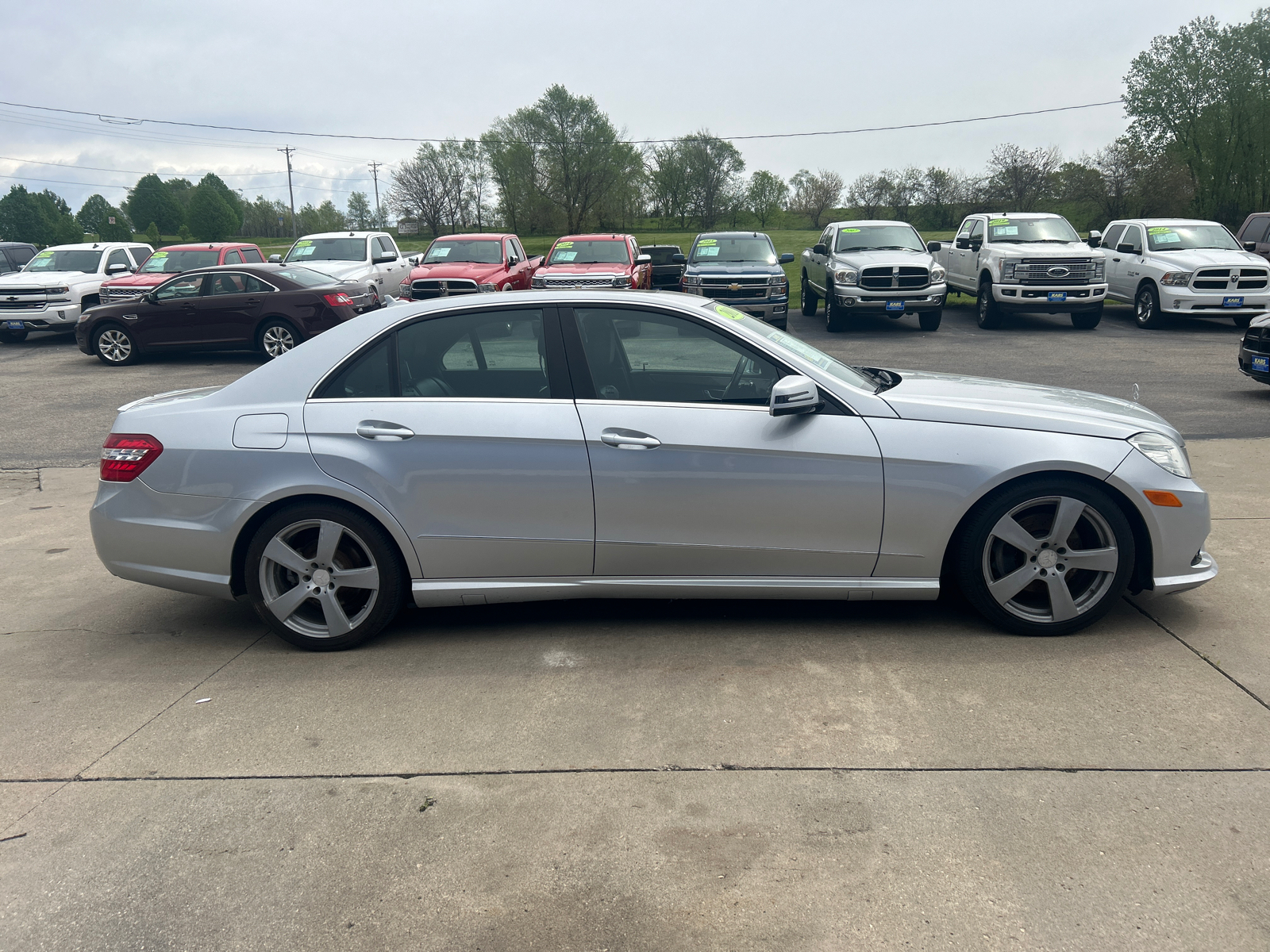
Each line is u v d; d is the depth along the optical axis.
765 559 3.81
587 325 3.87
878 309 16.98
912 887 2.33
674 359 3.85
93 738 3.26
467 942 2.19
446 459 3.78
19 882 2.47
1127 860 2.39
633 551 3.82
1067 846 2.46
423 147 67.62
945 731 3.08
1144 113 49.50
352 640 3.96
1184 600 4.17
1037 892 2.29
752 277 16.64
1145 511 3.68
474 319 3.91
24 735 3.30
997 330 17.66
